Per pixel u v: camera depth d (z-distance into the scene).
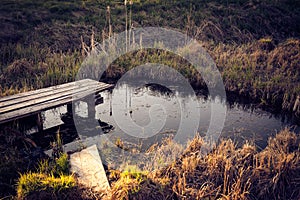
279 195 3.93
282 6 13.02
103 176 4.09
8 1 11.62
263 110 6.57
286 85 6.97
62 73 7.58
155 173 4.09
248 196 3.84
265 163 4.33
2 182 3.89
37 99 5.41
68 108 6.15
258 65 8.33
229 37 10.84
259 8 12.59
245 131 5.58
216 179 4.09
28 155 4.43
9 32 9.62
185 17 11.87
